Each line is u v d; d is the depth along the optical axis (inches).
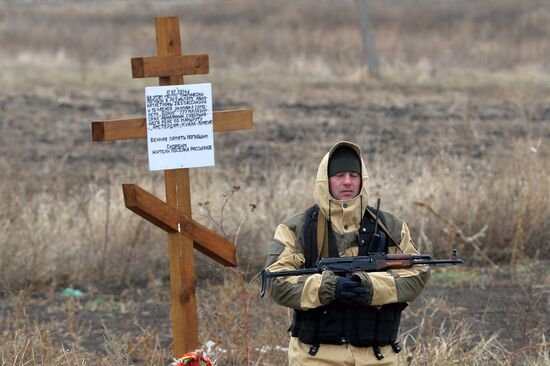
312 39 4963.1
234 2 6879.9
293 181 1605.6
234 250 807.1
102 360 973.2
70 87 3496.6
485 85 3560.5
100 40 5162.4
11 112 2938.0
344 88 3523.6
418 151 2281.0
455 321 1119.0
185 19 6309.1
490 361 994.1
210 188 1547.7
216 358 938.7
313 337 705.6
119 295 1371.8
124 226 1459.2
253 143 2468.0
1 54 4443.9
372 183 1609.3
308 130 2652.6
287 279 702.5
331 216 713.0
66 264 1402.6
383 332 706.2
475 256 1472.7
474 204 1507.1
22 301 1113.4
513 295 1294.3
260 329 1025.5
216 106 3068.4
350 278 689.6
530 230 1493.6
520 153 1601.9
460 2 6712.6
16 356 914.7
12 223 1424.7
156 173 1782.7
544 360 962.1
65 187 1822.1
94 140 756.0
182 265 788.6
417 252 730.8
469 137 2277.3
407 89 3516.2
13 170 1957.4
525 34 5270.7
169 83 768.3
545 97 3299.7
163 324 1222.9
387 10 6309.1
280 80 3688.5
